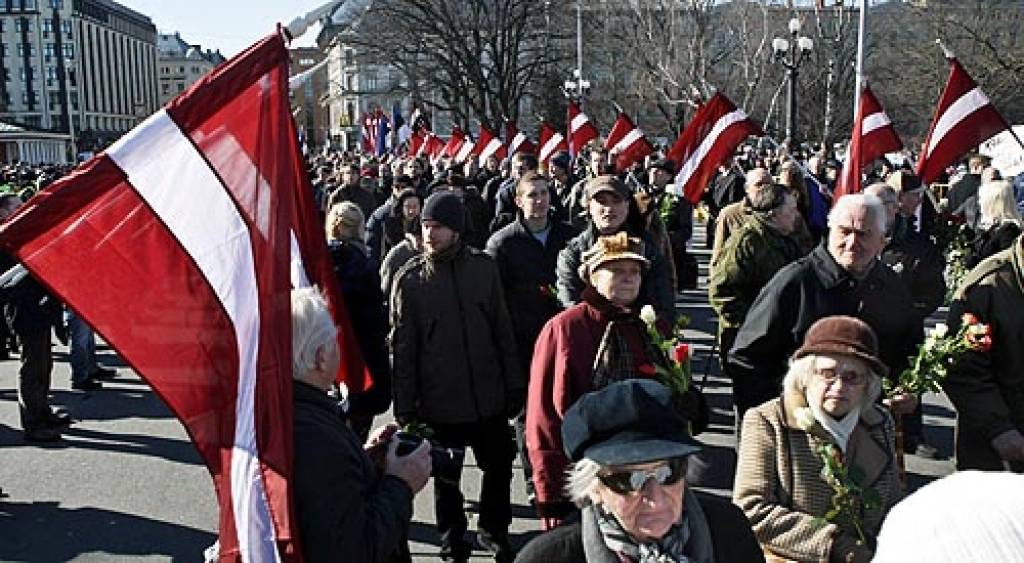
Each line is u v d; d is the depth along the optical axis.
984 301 3.92
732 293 5.56
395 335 4.68
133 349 2.22
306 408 2.56
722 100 9.73
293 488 2.33
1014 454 3.78
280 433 2.28
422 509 5.70
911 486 5.89
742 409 4.18
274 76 2.42
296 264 3.10
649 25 41.41
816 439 2.95
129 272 2.23
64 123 94.50
